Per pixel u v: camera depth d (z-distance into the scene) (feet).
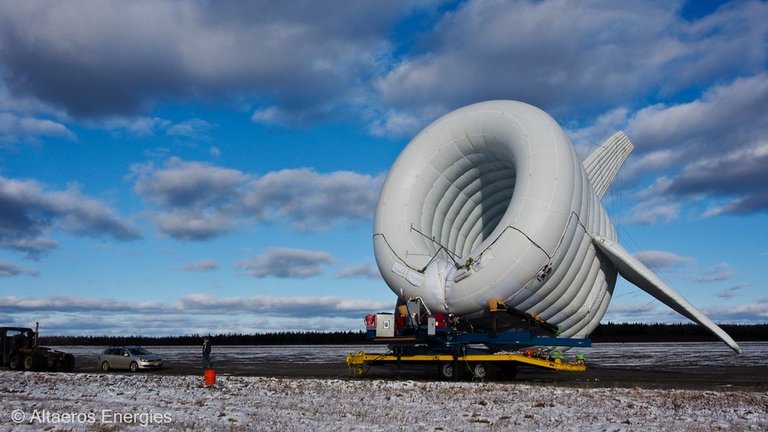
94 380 89.40
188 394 69.87
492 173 108.06
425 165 105.60
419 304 93.50
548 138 93.50
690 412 53.21
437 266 94.58
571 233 90.33
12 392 73.20
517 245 86.53
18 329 123.75
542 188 89.04
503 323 92.94
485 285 87.45
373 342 91.76
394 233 100.73
